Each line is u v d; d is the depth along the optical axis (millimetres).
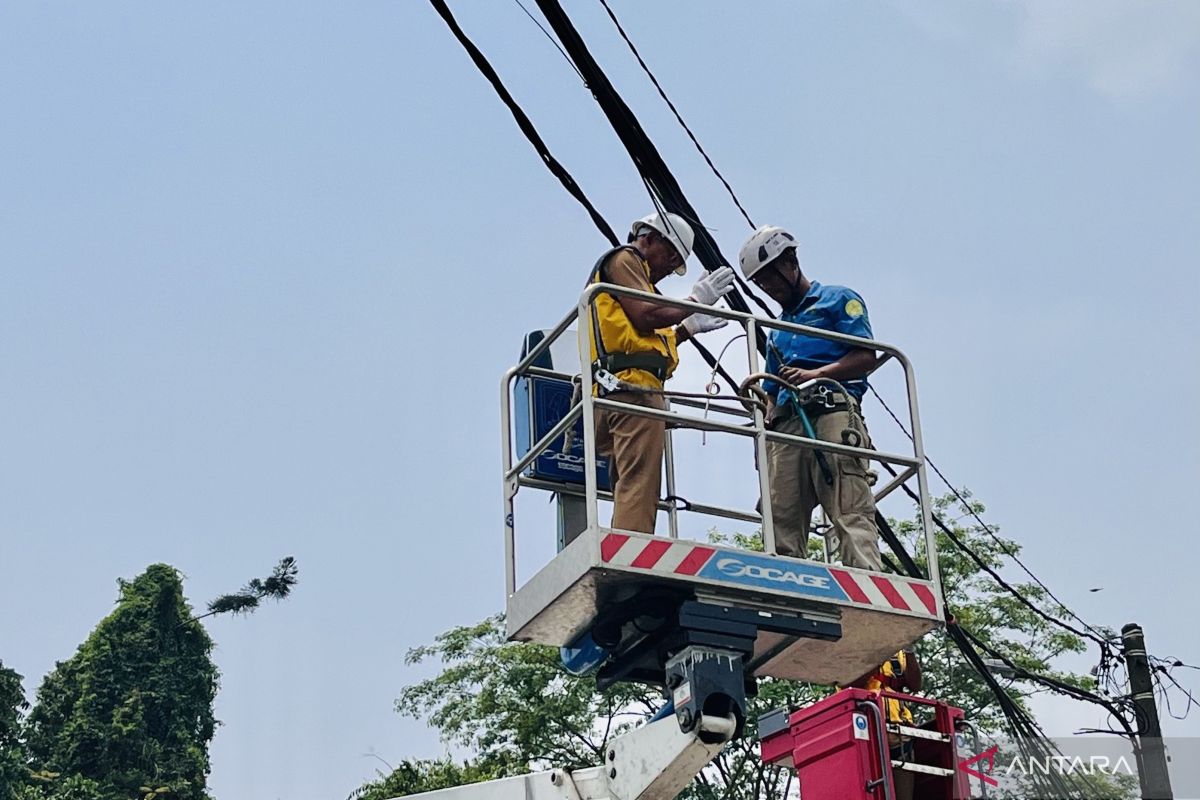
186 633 40344
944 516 26547
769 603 10094
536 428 11398
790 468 11430
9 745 36156
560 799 10367
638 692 26250
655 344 10711
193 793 38219
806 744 10516
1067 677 25094
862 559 10867
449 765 25438
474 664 26969
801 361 11484
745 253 11781
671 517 11383
